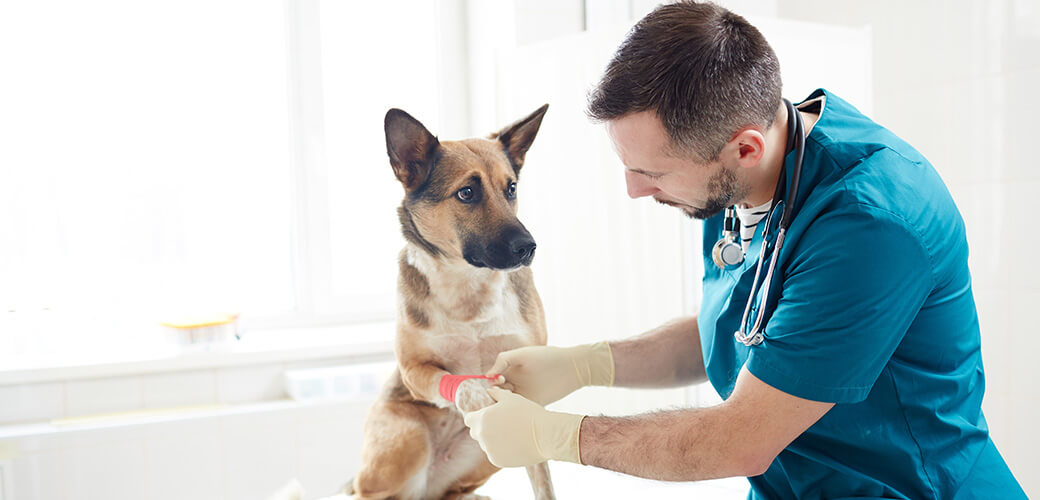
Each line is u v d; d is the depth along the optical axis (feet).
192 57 8.10
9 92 7.32
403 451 4.93
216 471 6.86
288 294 8.65
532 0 7.93
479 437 4.03
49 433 6.38
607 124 3.52
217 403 7.40
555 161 6.94
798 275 3.34
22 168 7.36
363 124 8.83
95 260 7.69
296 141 8.43
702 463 3.39
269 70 8.45
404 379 4.90
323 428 7.22
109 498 6.57
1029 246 6.85
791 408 3.27
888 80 7.89
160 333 7.41
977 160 7.19
